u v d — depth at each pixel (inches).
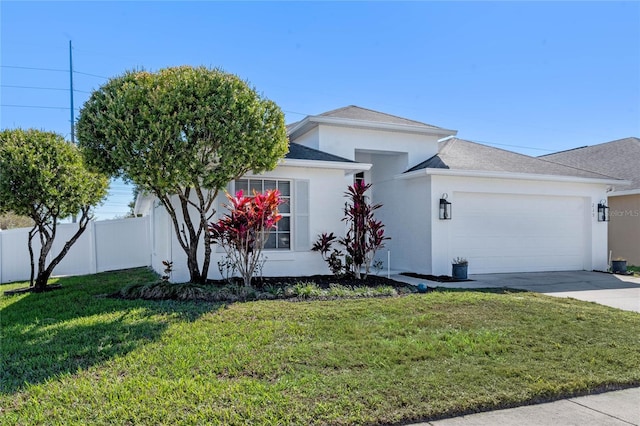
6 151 399.9
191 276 361.1
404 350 203.9
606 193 590.2
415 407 147.9
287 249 430.6
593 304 329.7
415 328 242.1
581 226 580.1
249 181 418.0
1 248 571.8
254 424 135.0
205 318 259.6
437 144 577.6
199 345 207.9
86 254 597.6
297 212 433.7
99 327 242.5
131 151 306.2
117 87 320.8
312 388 160.1
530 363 193.0
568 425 142.9
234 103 323.0
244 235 348.5
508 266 535.2
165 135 301.9
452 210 508.1
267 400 149.7
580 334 238.4
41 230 432.1
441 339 223.9
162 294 331.6
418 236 516.4
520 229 544.4
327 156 460.8
